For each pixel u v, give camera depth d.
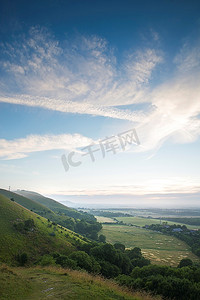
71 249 72.69
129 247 121.75
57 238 78.38
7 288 15.78
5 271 21.06
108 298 15.87
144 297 19.52
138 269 42.47
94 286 19.03
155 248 120.38
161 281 27.92
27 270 28.94
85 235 134.62
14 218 79.81
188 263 69.12
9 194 169.00
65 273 25.00
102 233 161.75
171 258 97.19
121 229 193.25
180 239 150.75
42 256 58.53
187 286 25.69
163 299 23.66
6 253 54.91
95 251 64.62
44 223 92.56
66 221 148.88
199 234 150.12
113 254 63.72
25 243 64.62
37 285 18.61
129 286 29.12
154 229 198.12
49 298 14.68
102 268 55.19
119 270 59.59
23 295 15.21
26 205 161.75
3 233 64.75
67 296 15.11
